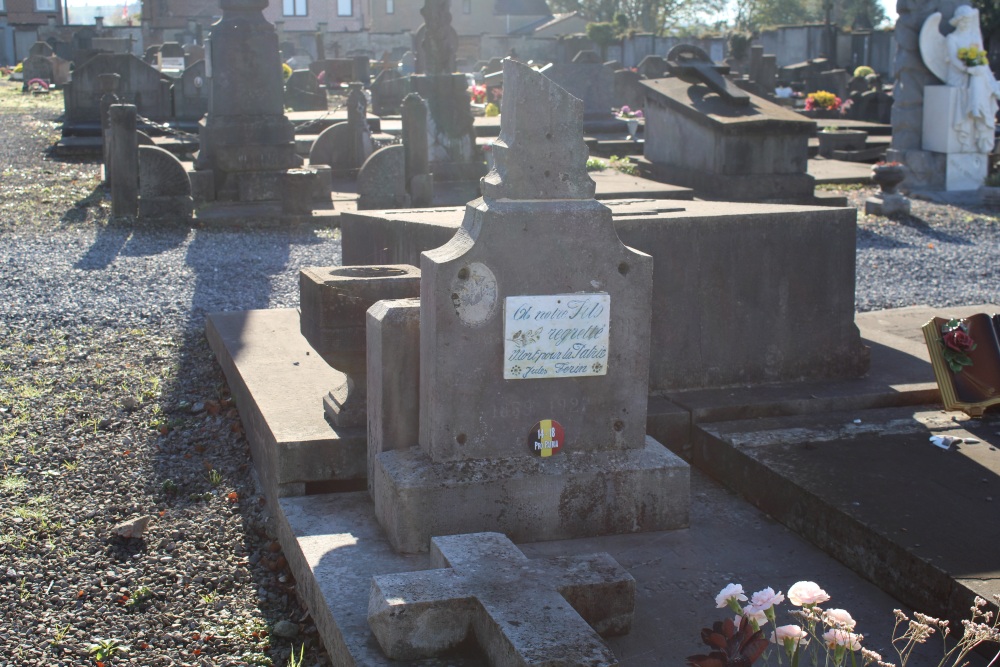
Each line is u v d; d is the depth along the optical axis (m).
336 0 60.12
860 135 20.42
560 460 4.18
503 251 3.98
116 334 7.82
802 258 5.65
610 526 4.25
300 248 11.76
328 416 4.98
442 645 3.29
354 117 16.80
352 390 4.86
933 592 3.62
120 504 5.01
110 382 6.67
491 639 3.18
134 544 4.64
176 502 5.06
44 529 4.72
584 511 4.20
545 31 63.47
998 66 32.78
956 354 5.36
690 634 3.54
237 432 5.80
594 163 17.17
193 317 8.36
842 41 42.97
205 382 6.67
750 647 2.64
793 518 4.41
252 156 14.40
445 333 3.99
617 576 3.49
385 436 4.24
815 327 5.75
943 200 15.95
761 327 5.66
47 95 29.25
